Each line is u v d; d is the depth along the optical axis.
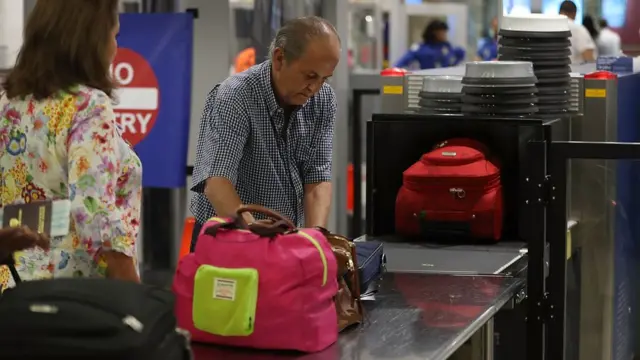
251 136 3.27
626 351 4.70
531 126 3.81
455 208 3.77
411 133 3.98
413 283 3.26
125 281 2.03
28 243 2.36
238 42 5.83
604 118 4.28
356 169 6.67
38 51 2.52
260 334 2.43
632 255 4.62
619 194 4.39
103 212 2.46
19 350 1.83
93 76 2.54
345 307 2.71
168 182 5.24
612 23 10.61
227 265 2.43
